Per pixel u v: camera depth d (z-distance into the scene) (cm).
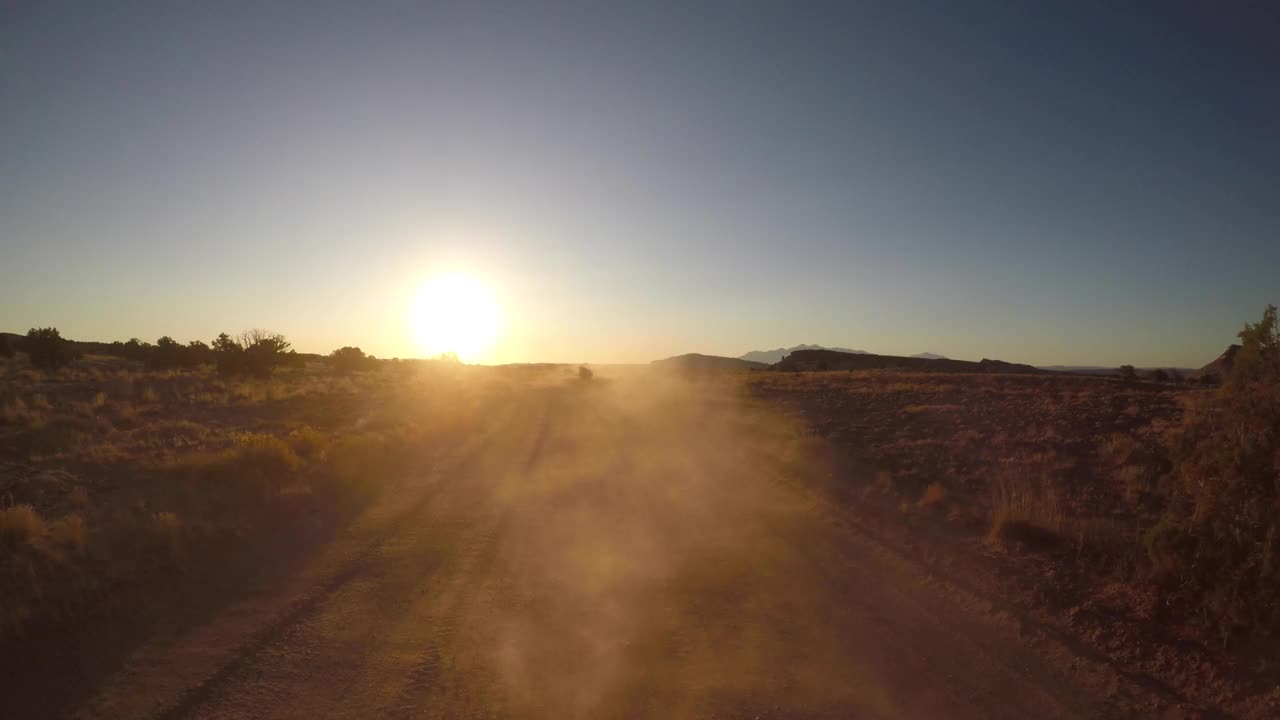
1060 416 2417
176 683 688
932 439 2105
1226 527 789
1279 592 720
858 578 999
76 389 3078
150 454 1706
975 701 671
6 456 1680
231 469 1463
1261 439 807
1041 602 888
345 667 729
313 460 1744
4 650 723
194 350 5112
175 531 1066
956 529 1193
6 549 929
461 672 720
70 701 652
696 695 677
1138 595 866
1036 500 1308
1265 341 866
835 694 681
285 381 4359
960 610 881
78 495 1249
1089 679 709
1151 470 1536
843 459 1856
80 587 873
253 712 639
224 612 866
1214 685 684
